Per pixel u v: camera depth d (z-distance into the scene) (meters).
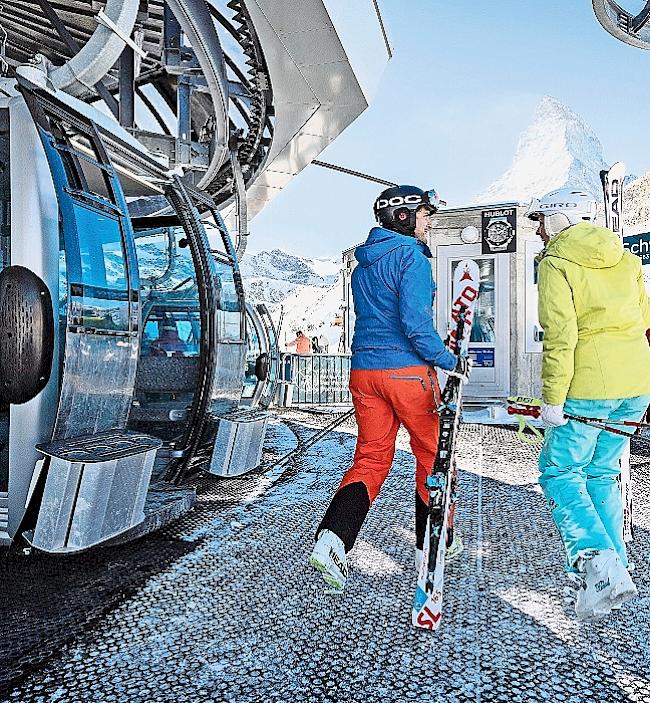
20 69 4.16
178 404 6.02
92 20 9.21
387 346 3.10
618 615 2.90
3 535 3.64
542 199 3.28
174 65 11.01
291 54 8.30
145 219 6.57
